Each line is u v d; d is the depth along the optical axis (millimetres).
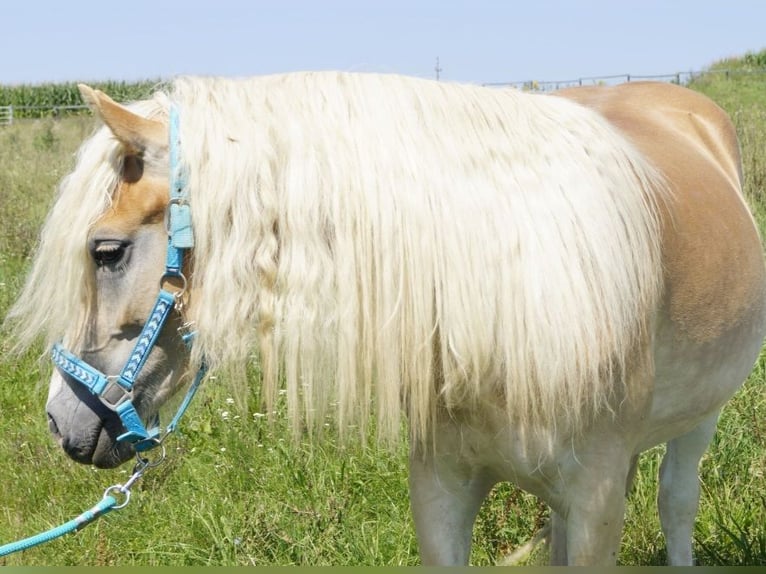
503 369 2102
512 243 2053
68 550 3490
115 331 2098
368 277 2039
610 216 2146
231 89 2131
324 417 2125
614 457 2232
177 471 3945
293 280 2008
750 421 3807
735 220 2779
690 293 2438
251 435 3988
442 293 2047
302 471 3717
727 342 2666
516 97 2242
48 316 2094
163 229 2068
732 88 20594
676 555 3125
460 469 2344
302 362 2037
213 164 2027
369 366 2066
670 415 2613
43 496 3953
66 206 2066
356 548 3320
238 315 2037
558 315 2045
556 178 2111
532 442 2164
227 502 3639
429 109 2109
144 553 3461
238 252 2018
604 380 2146
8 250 7379
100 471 3998
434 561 2375
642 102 3363
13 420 4590
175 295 2066
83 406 2139
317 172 2025
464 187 2059
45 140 14531
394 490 3658
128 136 2018
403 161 2049
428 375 2070
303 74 2180
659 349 2412
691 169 2754
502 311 2057
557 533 2816
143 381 2117
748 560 3096
